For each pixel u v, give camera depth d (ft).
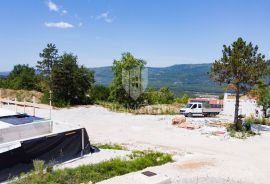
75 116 112.27
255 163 52.08
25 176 39.37
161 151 59.57
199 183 39.88
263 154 60.23
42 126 50.52
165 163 48.78
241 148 65.36
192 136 77.87
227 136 78.43
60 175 39.11
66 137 51.08
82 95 159.74
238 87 89.51
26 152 45.57
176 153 58.08
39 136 47.60
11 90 163.73
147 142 69.67
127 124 96.78
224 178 42.27
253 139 76.02
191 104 128.47
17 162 44.47
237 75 88.99
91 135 76.59
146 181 38.40
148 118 112.88
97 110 134.82
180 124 93.56
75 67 156.15
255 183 41.29
